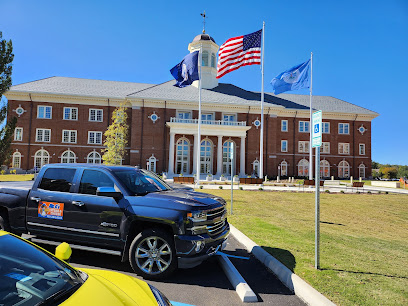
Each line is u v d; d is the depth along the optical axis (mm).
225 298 4066
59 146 40688
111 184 5191
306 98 53062
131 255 4676
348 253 6223
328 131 48719
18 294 1945
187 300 3951
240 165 41906
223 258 5516
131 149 40688
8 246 2340
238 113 43562
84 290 2143
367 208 14758
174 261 4582
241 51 26453
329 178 47969
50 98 40656
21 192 5660
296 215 11617
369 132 49344
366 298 3912
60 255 2725
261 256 5781
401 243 7789
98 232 4934
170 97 42188
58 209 5262
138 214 4688
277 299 4098
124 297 2217
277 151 46938
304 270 4926
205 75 47406
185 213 4582
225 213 5484
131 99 40750
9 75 19516
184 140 42031
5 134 18859
